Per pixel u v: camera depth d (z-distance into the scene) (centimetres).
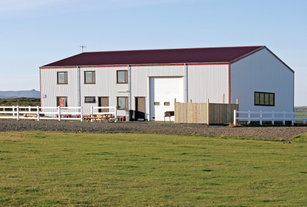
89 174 1105
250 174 1139
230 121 2916
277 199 873
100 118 3111
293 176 1121
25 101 8462
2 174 1091
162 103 3366
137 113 3431
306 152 1577
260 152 1564
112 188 950
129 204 814
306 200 870
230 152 1551
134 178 1061
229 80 3156
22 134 2011
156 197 871
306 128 2522
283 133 2189
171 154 1477
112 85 3491
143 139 1892
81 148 1597
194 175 1110
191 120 2817
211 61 3241
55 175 1086
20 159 1331
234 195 902
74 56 4216
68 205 799
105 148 1603
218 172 1161
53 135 1995
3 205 797
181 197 877
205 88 3225
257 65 3484
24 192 898
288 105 3897
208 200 855
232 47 3969
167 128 2375
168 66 3328
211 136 2048
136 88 3425
